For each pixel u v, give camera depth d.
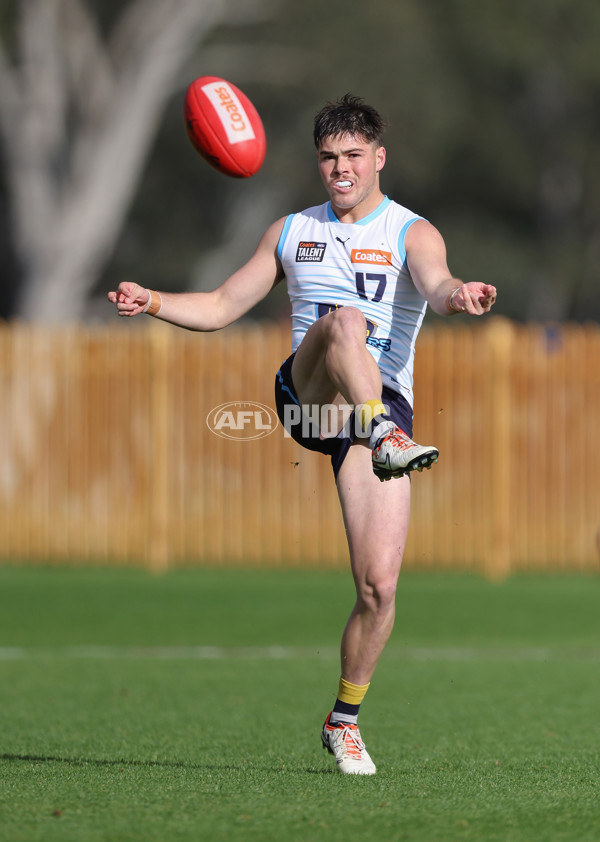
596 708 27.58
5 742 22.77
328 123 19.48
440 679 32.19
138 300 20.02
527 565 55.09
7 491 57.94
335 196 19.55
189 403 56.28
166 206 125.88
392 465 17.53
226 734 23.92
